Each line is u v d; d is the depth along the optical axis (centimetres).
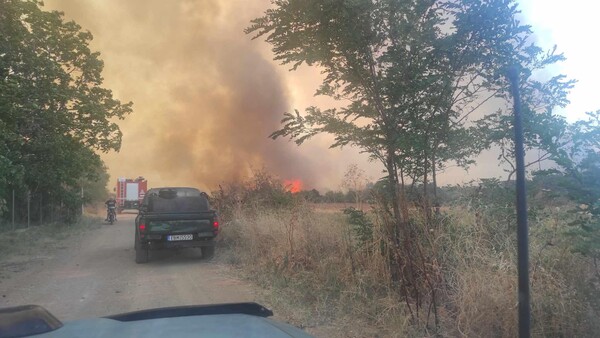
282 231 946
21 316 208
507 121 504
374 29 555
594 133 426
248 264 962
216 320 231
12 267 1045
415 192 596
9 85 1129
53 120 1402
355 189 753
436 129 569
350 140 591
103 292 773
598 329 411
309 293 661
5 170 1087
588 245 405
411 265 520
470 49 539
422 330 475
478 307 440
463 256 498
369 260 627
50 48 1430
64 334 201
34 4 1370
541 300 416
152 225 1071
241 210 1370
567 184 418
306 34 577
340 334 510
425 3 535
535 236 480
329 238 809
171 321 229
